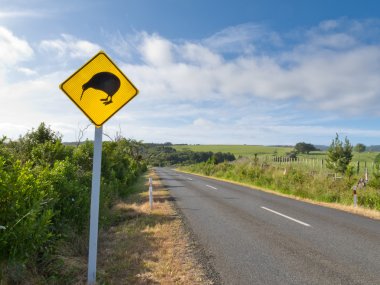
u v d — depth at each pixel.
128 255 6.74
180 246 7.65
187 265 6.32
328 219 11.65
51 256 5.68
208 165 57.59
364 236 8.99
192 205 14.85
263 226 10.21
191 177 42.47
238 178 33.78
